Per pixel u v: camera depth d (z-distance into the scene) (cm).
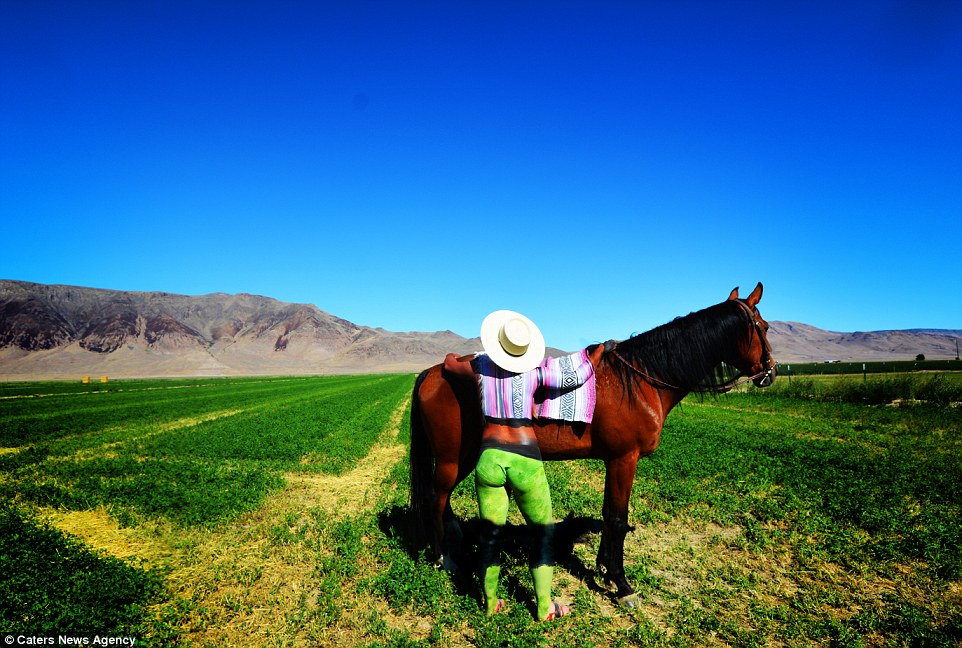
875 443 1584
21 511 911
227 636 526
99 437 1908
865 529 826
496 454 516
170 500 957
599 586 635
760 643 520
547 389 565
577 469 1294
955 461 1262
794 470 1169
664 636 526
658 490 1030
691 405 2816
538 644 507
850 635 512
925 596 612
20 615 514
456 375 571
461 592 606
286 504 990
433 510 659
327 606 575
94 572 620
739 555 741
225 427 2030
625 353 621
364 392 4772
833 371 7412
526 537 796
